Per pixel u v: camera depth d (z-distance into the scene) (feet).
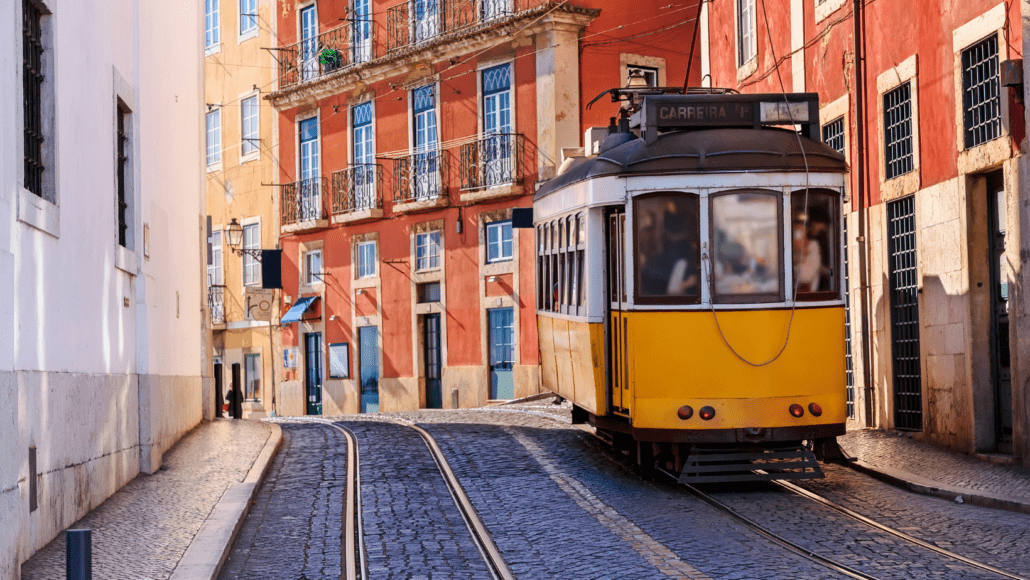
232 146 128.26
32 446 28.45
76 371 33.83
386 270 105.70
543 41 89.71
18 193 27.71
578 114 89.81
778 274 38.52
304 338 117.08
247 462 47.60
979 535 29.96
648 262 39.01
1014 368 41.60
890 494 37.50
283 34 119.44
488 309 95.09
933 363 48.06
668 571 26.84
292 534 33.71
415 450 52.60
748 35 72.28
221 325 129.70
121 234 43.78
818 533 30.83
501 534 32.63
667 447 40.55
